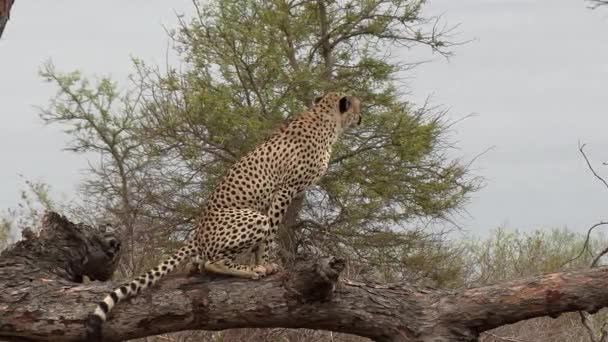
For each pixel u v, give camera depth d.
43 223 9.69
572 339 14.75
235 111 18.70
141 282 8.68
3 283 8.87
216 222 9.30
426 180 20.16
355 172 19.56
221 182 9.90
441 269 18.94
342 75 20.53
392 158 19.89
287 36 20.16
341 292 8.62
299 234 19.48
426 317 8.61
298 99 19.34
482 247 19.19
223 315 8.66
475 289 8.64
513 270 18.19
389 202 19.97
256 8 19.42
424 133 19.25
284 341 12.66
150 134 18.86
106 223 10.20
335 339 12.77
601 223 9.80
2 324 8.66
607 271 8.31
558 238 19.30
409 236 19.47
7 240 15.73
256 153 10.11
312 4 20.67
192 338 12.34
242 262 10.45
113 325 8.61
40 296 8.75
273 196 10.18
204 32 19.48
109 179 17.53
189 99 18.17
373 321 8.62
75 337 8.63
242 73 19.42
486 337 13.43
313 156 10.59
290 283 8.53
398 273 19.50
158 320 8.66
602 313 15.24
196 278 8.94
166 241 17.86
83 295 8.75
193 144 18.88
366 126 19.55
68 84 18.66
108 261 9.84
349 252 19.61
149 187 18.14
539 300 8.38
